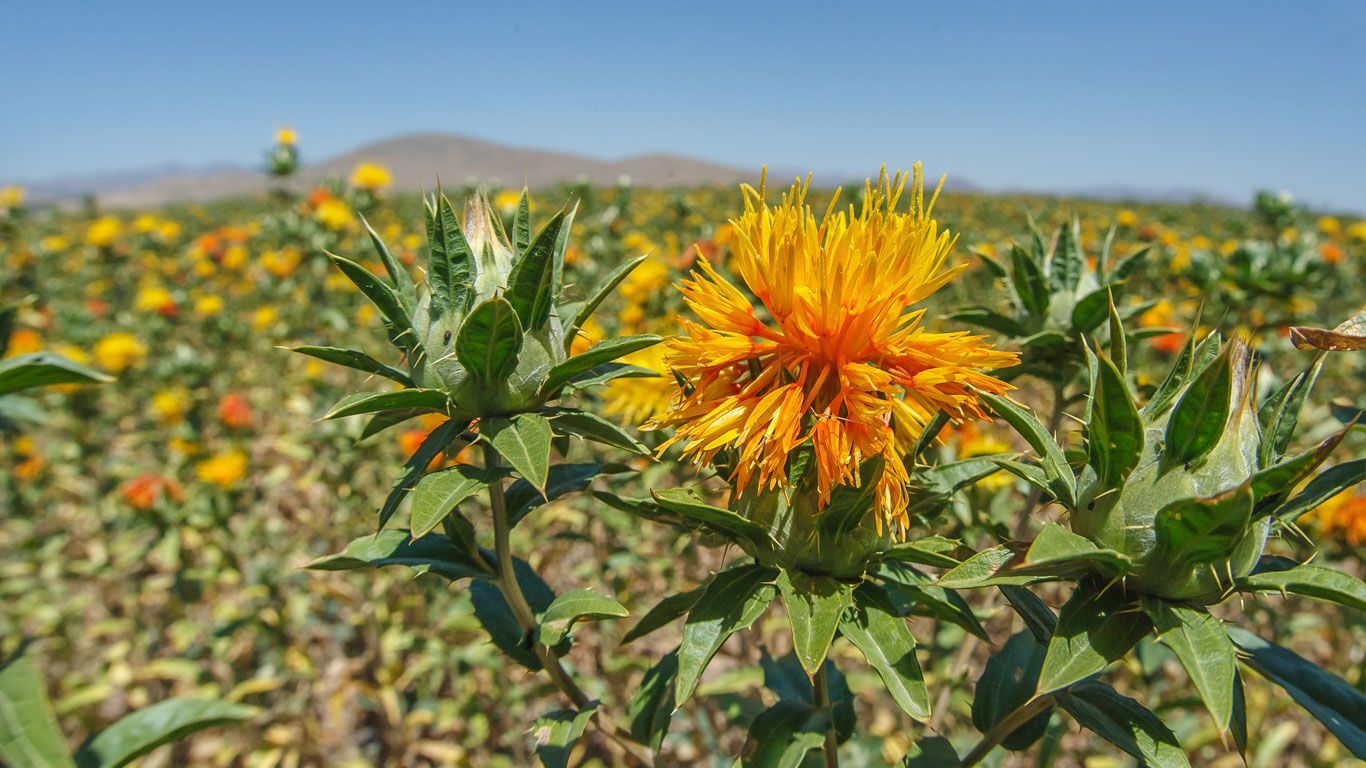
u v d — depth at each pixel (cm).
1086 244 916
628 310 500
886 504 133
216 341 935
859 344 137
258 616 471
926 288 139
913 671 126
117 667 454
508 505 180
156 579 542
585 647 487
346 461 532
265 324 960
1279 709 366
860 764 261
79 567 523
